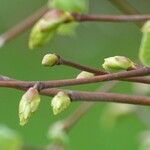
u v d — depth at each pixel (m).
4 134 0.36
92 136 0.76
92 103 0.36
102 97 0.23
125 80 0.24
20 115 0.23
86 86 0.74
